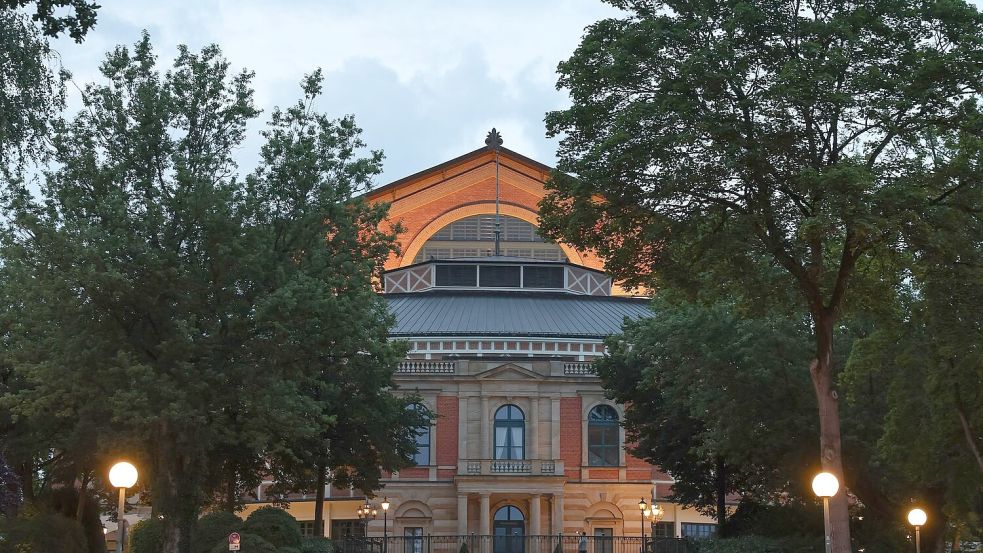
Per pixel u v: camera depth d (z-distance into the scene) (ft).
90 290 117.19
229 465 165.78
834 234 105.09
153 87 129.29
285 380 124.88
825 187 98.07
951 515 147.33
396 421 191.62
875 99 101.96
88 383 118.93
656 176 108.68
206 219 120.47
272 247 128.57
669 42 107.45
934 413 129.59
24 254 119.55
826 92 99.40
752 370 150.00
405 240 298.76
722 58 103.71
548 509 237.25
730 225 109.09
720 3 107.96
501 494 235.61
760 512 175.22
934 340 122.01
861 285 116.26
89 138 126.62
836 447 105.91
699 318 154.71
